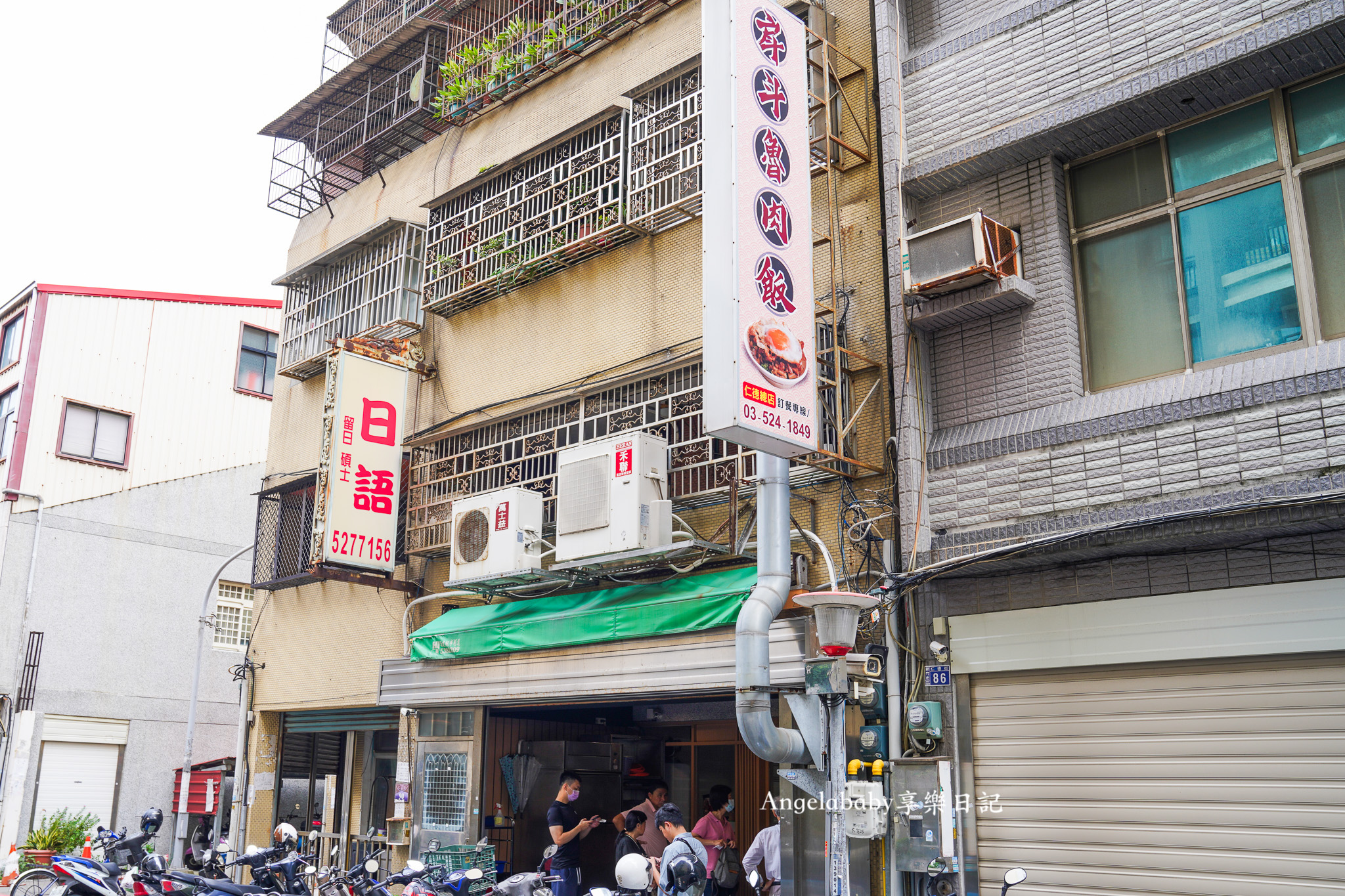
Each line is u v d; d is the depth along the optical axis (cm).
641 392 991
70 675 1894
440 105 1261
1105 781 665
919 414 780
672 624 857
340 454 1101
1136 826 648
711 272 711
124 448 2059
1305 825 589
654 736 1151
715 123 734
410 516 1170
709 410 689
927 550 752
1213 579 636
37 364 1955
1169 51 697
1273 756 606
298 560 1338
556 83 1172
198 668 1579
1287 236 662
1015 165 780
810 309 748
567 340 1077
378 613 1208
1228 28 671
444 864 923
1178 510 632
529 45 1168
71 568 1934
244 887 855
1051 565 703
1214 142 705
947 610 747
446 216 1240
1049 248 752
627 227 1001
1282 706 609
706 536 910
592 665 920
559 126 1147
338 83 1460
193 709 1565
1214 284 691
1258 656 618
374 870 844
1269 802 603
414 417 1231
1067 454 698
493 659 1008
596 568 939
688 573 912
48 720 1852
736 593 820
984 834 707
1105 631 672
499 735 1059
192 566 2112
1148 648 653
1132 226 734
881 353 816
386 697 1105
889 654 750
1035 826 687
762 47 762
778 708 796
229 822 1748
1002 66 787
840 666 688
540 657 963
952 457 759
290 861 863
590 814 1082
